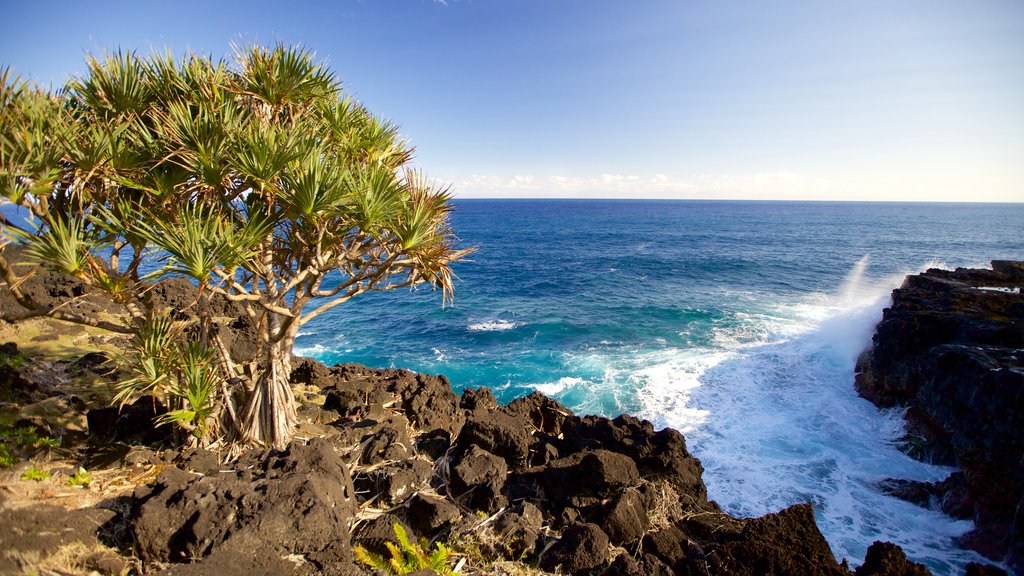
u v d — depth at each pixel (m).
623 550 5.45
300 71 6.38
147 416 6.48
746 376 16.50
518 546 5.18
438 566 4.70
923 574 4.95
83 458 5.71
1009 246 66.69
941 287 18.12
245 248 5.35
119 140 5.20
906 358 13.45
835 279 38.19
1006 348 11.27
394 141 7.53
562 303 28.84
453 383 16.59
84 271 4.84
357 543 5.02
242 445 6.29
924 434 11.95
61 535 3.99
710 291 33.00
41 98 4.71
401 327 23.23
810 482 10.27
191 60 6.22
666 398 14.78
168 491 4.47
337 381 10.08
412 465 6.25
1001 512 8.50
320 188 5.46
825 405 14.23
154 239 4.76
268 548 4.22
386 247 6.71
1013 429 8.88
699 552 5.50
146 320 5.98
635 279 38.03
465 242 65.62
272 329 6.83
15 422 6.12
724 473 10.50
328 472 5.28
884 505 9.54
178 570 3.62
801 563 5.08
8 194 4.18
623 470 6.25
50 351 9.12
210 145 5.18
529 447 7.30
